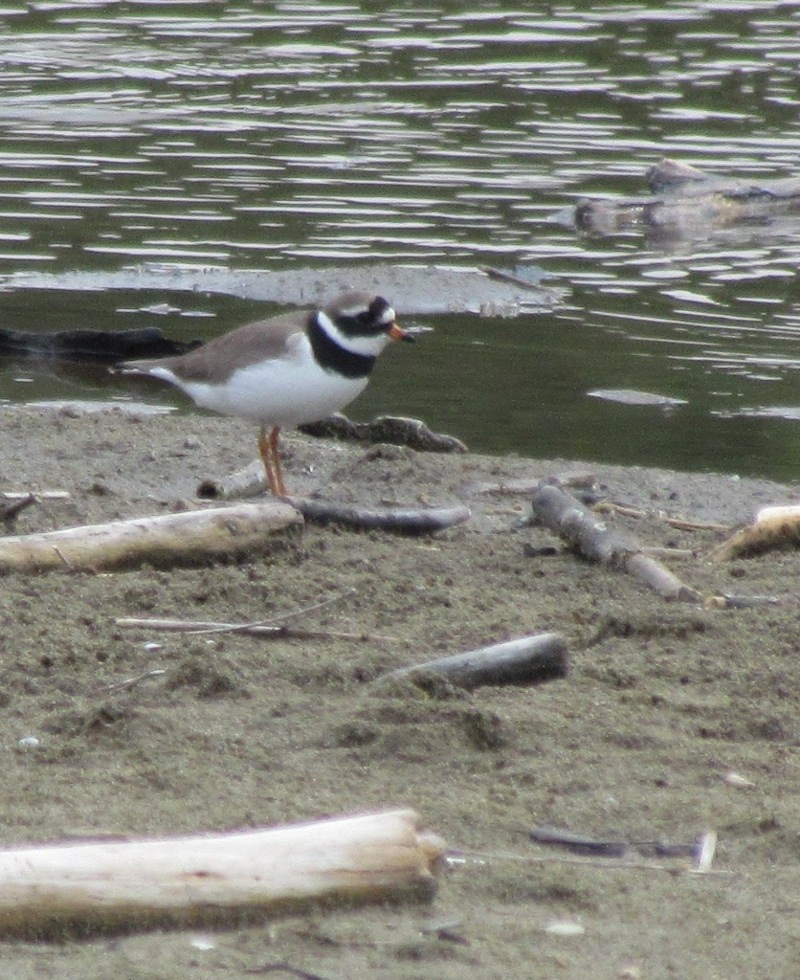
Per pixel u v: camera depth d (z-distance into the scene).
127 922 5.90
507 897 6.34
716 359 18.30
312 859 6.14
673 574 10.95
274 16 35.38
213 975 5.63
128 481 14.23
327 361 12.66
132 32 34.19
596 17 34.78
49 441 15.20
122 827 6.72
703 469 15.02
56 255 21.53
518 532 12.45
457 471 14.65
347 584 10.39
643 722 8.21
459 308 20.09
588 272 21.64
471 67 31.17
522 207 24.16
